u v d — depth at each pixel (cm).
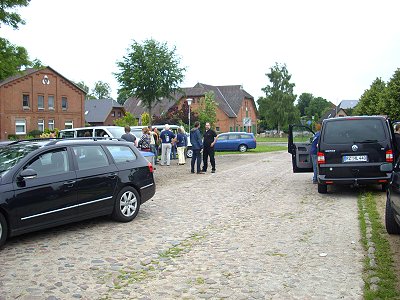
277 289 511
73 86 6269
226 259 626
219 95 8069
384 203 1022
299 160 1344
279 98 8812
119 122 5566
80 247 693
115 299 488
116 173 854
